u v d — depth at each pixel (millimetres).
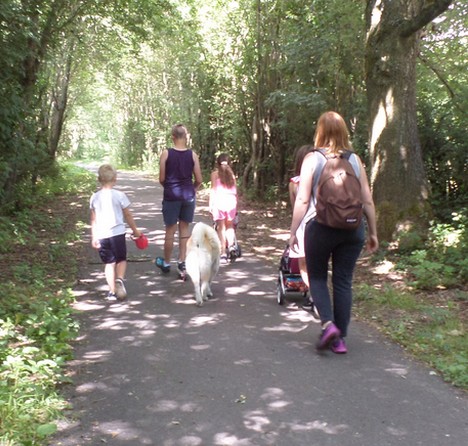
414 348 5168
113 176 6789
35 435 3428
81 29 18891
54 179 23344
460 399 4098
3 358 4496
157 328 5727
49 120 25266
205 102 25281
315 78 14039
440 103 12844
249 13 19250
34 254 9445
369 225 5016
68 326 5414
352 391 4203
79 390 4188
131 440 3451
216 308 6508
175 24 19922
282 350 5094
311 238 4906
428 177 12195
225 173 9281
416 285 7391
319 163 4848
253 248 11016
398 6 9156
